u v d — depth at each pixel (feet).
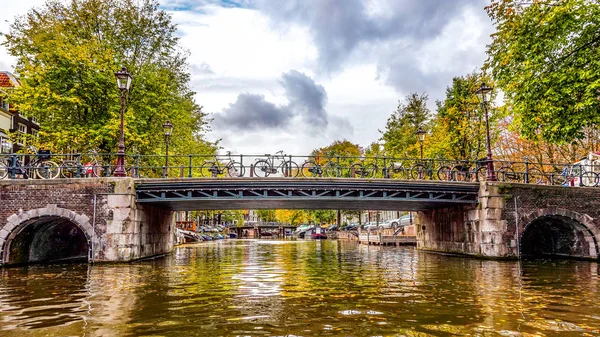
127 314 22.12
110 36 77.71
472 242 63.57
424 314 22.08
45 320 20.76
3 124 113.29
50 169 55.01
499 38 53.98
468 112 90.33
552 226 64.64
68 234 64.85
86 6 76.28
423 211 84.53
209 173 110.32
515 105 54.03
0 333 18.34
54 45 70.38
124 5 80.12
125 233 52.42
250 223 310.24
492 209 59.41
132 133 71.41
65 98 67.05
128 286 32.45
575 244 61.72
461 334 18.13
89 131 68.13
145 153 80.89
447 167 68.13
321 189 58.75
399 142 122.11
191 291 29.99
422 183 60.49
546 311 22.91
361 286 32.48
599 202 61.36
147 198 55.93
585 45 48.67
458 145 90.74
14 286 32.45
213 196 57.67
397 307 23.93
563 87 48.57
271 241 161.79
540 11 49.57
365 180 59.21
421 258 62.13
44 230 57.52
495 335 17.97
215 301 25.86
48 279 36.81
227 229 249.96
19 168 53.67
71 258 65.36
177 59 90.07
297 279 37.09
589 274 40.60
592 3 48.21
